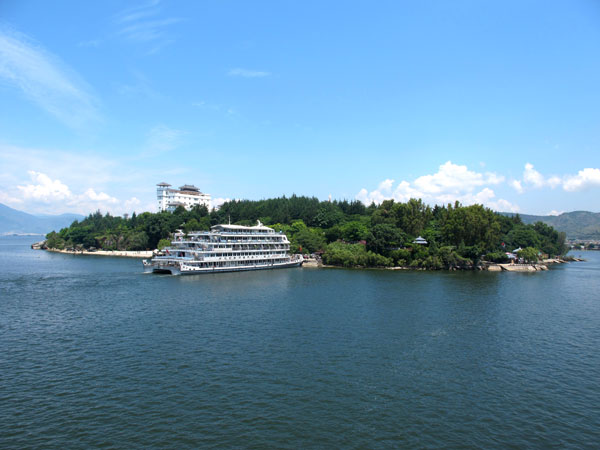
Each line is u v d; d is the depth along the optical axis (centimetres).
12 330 6244
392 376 4581
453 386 4347
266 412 3706
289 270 15438
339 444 3231
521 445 3269
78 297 9025
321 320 7019
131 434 3328
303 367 4794
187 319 7006
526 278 13462
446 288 10819
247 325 6631
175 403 3853
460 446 3241
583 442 3328
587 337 6188
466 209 17688
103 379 4388
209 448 3148
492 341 5938
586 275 14688
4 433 3316
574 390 4294
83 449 3116
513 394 4181
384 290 10369
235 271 14662
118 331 6219
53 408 3744
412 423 3569
